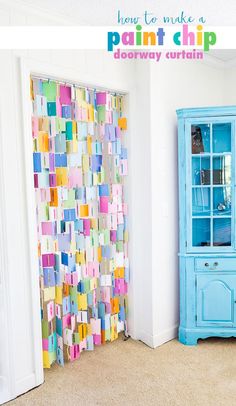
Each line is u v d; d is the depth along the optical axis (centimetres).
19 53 191
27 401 194
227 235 264
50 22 204
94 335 252
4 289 191
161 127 254
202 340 268
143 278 262
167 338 265
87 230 240
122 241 262
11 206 192
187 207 252
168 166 262
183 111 247
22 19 192
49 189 219
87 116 235
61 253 231
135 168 258
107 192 247
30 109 198
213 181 262
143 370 223
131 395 197
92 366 229
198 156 257
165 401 191
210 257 254
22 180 197
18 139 194
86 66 223
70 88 226
